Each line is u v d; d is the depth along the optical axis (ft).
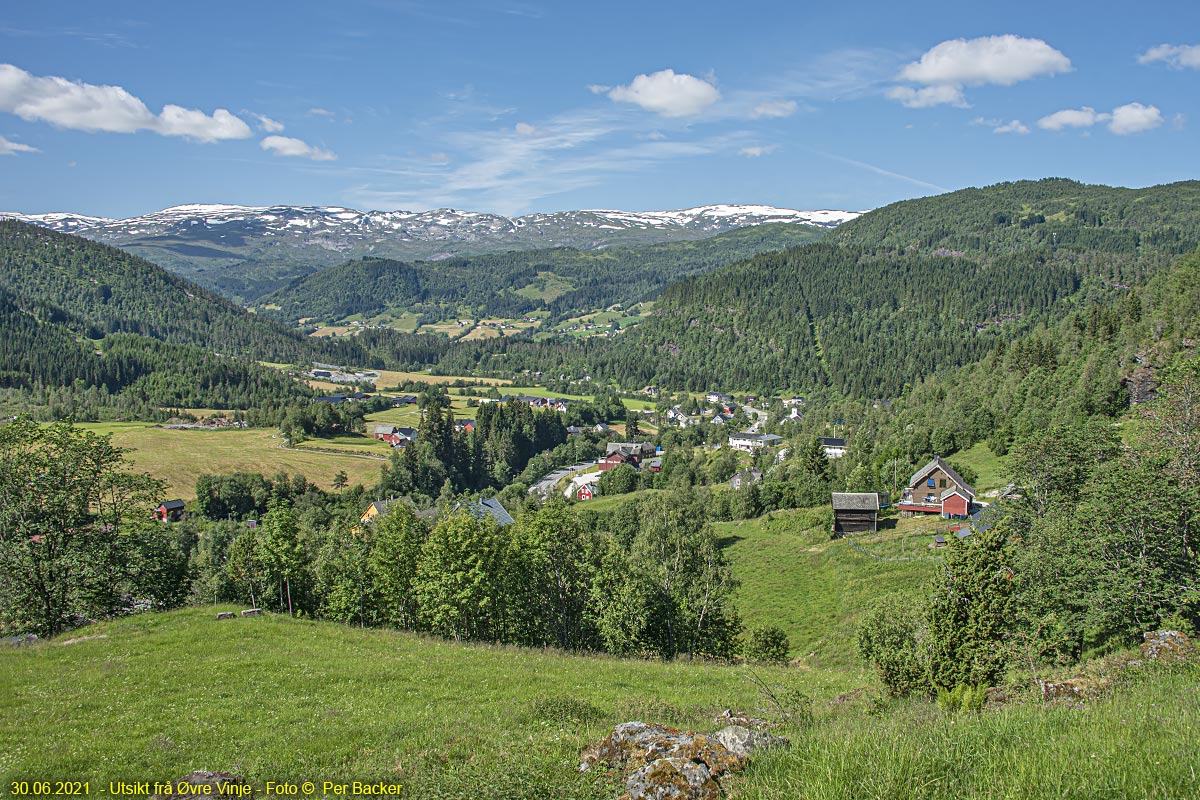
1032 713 38.75
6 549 129.90
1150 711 35.78
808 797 27.53
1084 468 139.95
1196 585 87.25
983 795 25.93
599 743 41.04
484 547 140.56
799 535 290.15
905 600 135.54
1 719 64.44
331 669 87.45
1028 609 96.22
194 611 128.67
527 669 94.27
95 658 93.56
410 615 156.66
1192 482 115.96
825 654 162.71
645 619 134.21
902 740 32.14
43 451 139.64
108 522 144.25
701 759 34.35
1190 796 24.32
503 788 36.99
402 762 48.65
